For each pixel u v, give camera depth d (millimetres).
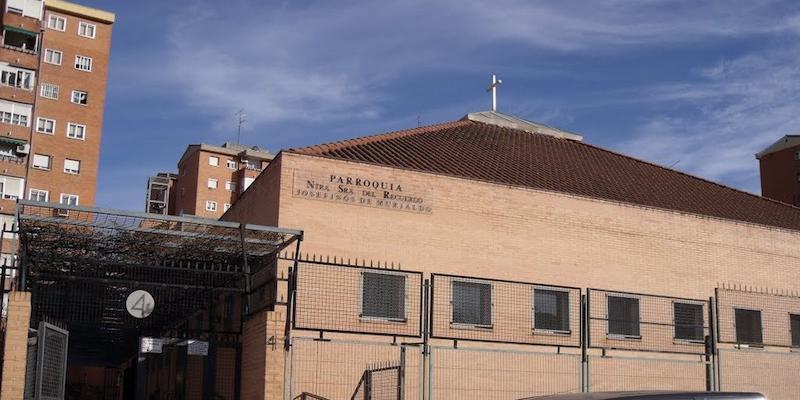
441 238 19828
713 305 22391
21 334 13875
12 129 63500
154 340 18625
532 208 21172
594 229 21922
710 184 30828
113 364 35688
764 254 24719
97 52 68625
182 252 17609
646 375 21312
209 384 17297
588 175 26078
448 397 18703
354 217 18953
